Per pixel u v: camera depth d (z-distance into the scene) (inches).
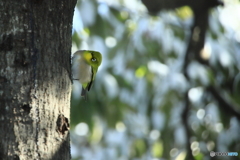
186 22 562.6
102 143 629.3
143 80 546.9
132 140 615.2
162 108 559.5
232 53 573.0
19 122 168.1
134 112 561.3
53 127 174.6
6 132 166.6
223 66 557.6
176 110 564.7
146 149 605.6
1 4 178.4
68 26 194.7
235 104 589.3
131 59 545.0
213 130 589.0
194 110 581.9
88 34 498.6
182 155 547.2
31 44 177.0
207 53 553.0
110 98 520.7
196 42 539.2
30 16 179.2
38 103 172.4
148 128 590.2
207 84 531.5
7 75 172.1
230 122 590.9
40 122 171.0
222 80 577.0
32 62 175.6
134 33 553.0
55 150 173.0
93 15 491.2
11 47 174.9
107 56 541.6
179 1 518.3
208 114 580.4
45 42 180.7
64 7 191.9
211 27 572.1
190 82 536.1
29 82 173.3
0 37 175.9
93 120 486.9
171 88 535.2
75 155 663.1
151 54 557.3
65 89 184.9
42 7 182.7
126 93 543.8
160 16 558.9
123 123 593.0
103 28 503.5
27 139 167.5
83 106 478.6
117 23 542.3
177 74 540.1
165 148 578.6
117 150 615.8
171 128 572.1
